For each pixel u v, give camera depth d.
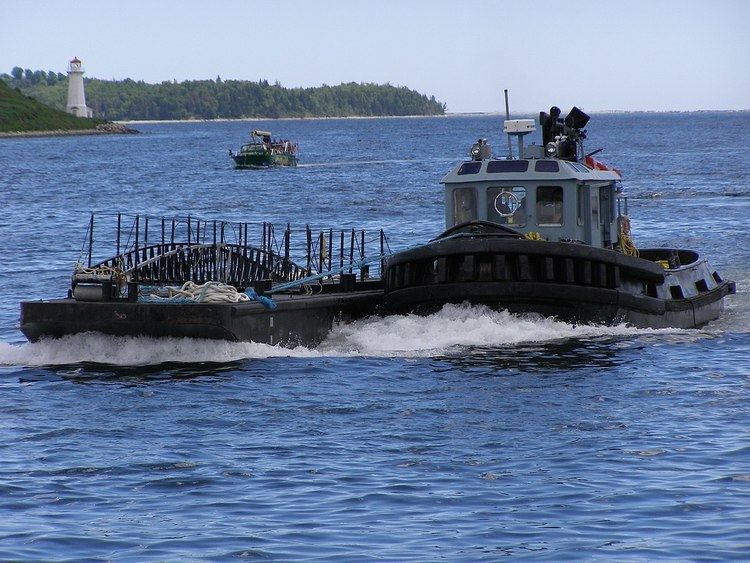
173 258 95.62
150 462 57.59
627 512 50.12
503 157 97.31
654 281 92.38
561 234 90.69
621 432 62.41
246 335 80.12
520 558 45.19
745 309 106.81
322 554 45.59
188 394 71.19
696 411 66.62
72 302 79.56
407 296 87.38
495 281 84.94
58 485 54.16
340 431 63.19
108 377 75.44
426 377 75.94
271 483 54.41
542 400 69.69
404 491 53.19
